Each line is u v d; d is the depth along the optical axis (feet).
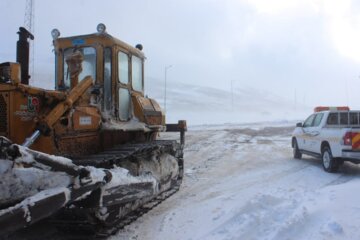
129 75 23.65
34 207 11.63
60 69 22.15
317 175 33.17
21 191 12.80
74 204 14.69
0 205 12.54
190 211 21.30
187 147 55.47
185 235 17.46
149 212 21.27
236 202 22.36
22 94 15.76
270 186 27.76
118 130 20.89
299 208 19.22
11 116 15.42
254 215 18.78
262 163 40.34
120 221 18.43
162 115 27.58
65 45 22.07
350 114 38.14
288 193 24.27
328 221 17.13
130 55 23.77
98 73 21.25
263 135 79.10
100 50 21.34
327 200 20.71
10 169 12.48
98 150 19.98
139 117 23.85
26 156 12.23
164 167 24.16
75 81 18.45
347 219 17.43
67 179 13.08
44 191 12.42
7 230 11.12
